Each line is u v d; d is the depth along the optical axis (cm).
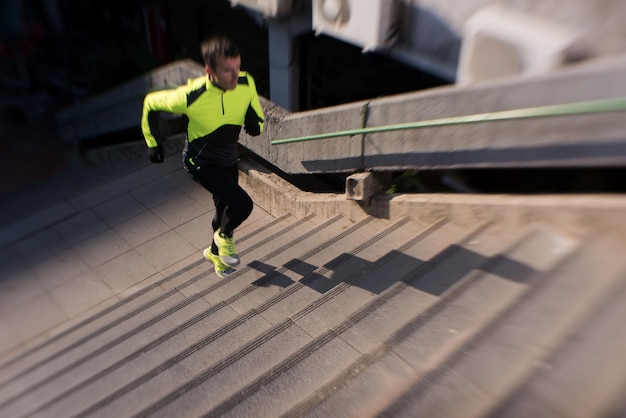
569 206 341
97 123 1105
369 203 495
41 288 591
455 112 391
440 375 236
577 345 235
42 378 402
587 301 264
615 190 417
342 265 420
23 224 736
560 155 337
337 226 515
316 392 254
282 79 891
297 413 244
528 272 312
